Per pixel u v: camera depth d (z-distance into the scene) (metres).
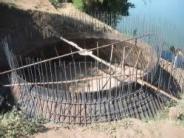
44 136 11.34
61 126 11.99
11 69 13.65
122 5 23.91
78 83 14.95
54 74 15.63
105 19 21.22
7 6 17.70
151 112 12.76
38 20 18.16
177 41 17.31
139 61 15.68
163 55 16.47
